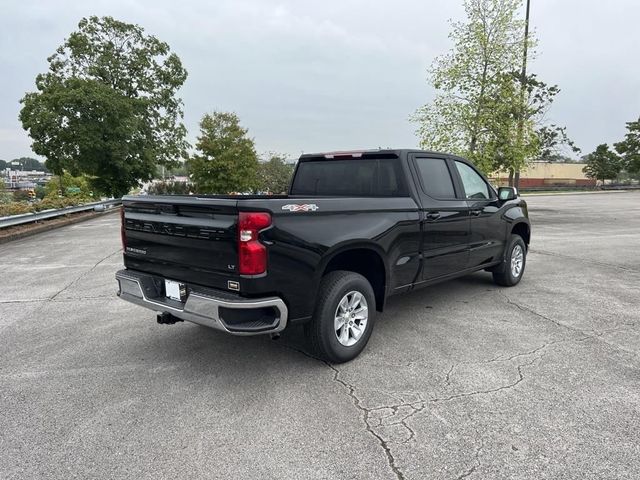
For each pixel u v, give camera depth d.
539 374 3.68
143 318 5.31
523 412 3.09
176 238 3.64
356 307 4.01
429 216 4.67
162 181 43.81
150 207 3.87
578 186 64.62
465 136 14.73
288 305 3.40
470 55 14.14
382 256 4.13
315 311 3.70
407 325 4.93
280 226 3.30
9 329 4.95
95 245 11.55
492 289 6.51
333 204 3.73
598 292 6.35
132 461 2.59
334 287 3.71
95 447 2.73
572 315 5.27
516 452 2.64
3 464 2.57
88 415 3.11
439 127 14.81
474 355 4.09
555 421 2.97
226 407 3.20
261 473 2.48
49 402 3.30
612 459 2.57
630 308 5.56
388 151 4.68
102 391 3.46
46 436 2.86
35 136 30.69
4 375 3.77
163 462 2.58
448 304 5.74
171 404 3.25
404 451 2.67
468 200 5.38
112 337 4.66
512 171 16.06
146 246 3.99
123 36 34.53
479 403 3.21
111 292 6.58
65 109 30.02
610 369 3.78
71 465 2.56
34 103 31.03
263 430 2.90
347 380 3.61
